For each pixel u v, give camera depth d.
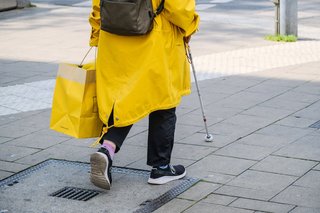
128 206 5.76
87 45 13.95
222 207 5.64
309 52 12.76
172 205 5.73
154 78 5.81
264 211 5.53
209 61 11.98
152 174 6.23
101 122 6.10
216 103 9.05
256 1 21.30
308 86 9.90
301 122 8.07
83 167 6.75
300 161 6.70
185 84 6.22
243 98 9.28
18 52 13.34
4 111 8.93
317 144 7.22
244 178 6.30
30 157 7.07
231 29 15.80
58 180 6.41
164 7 5.78
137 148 7.27
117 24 5.66
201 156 6.93
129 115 5.82
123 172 6.55
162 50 5.82
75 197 5.99
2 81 10.77
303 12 18.64
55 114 6.20
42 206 5.81
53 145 7.45
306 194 5.86
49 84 10.50
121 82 5.88
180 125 8.05
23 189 6.20
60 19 17.86
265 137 7.51
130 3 5.59
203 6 20.28
